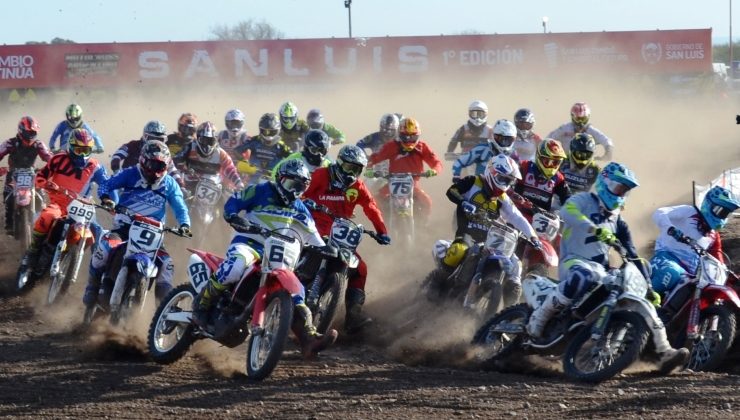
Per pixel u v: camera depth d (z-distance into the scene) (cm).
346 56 7700
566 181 2595
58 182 2531
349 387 1744
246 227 1808
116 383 1772
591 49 7806
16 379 1805
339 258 2014
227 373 1855
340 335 2203
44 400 1667
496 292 2075
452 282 2222
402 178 2984
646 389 1700
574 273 1795
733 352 2058
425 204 3161
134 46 7625
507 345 1914
